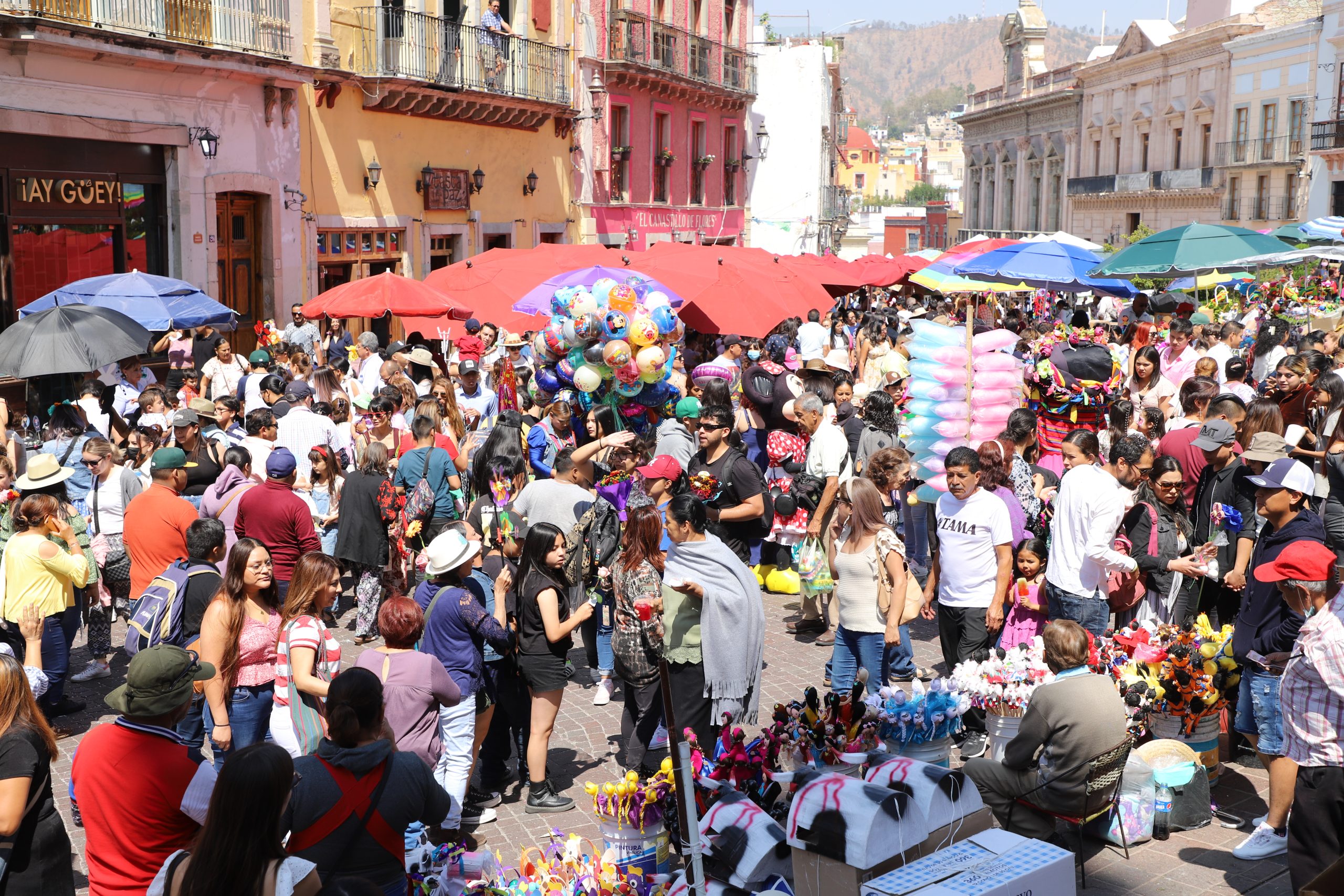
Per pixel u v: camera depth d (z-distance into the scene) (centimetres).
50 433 950
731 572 583
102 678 833
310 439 992
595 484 834
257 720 577
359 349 1562
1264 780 640
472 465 824
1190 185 5159
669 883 477
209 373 1321
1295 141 4453
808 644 904
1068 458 683
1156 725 622
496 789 636
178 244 1670
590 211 2939
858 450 995
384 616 529
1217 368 1080
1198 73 5153
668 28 3203
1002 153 7850
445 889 446
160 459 725
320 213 1980
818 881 432
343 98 2017
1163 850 563
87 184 1527
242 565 566
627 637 609
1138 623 695
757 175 4606
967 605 697
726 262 1461
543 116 2639
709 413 830
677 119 3388
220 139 1731
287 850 382
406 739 518
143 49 1527
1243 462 696
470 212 2436
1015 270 1427
